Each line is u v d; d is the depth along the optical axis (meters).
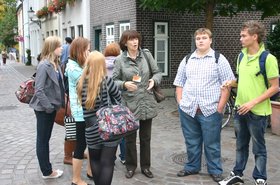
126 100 5.04
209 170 5.18
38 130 5.07
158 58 14.00
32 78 5.25
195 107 5.07
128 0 14.05
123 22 14.62
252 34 4.44
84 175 5.39
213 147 5.10
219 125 5.07
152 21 13.71
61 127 8.41
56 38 4.92
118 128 4.09
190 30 14.25
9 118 9.85
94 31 17.94
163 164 5.83
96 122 4.27
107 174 4.27
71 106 4.64
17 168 5.73
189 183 5.06
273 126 7.50
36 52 36.91
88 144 4.37
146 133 5.26
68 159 5.87
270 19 15.13
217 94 4.98
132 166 5.31
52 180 5.21
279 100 7.54
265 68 4.44
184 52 14.29
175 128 8.28
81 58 4.57
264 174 4.73
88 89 4.21
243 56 4.67
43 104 4.77
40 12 29.23
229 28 14.84
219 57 4.93
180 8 10.04
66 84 5.06
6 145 7.09
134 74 5.04
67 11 22.33
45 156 5.18
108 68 5.53
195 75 5.03
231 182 4.86
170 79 14.19
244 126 4.77
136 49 5.06
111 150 4.27
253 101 4.45
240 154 4.89
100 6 16.97
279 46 10.19
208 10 9.84
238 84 4.67
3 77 23.42
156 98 5.21
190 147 5.29
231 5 10.70
